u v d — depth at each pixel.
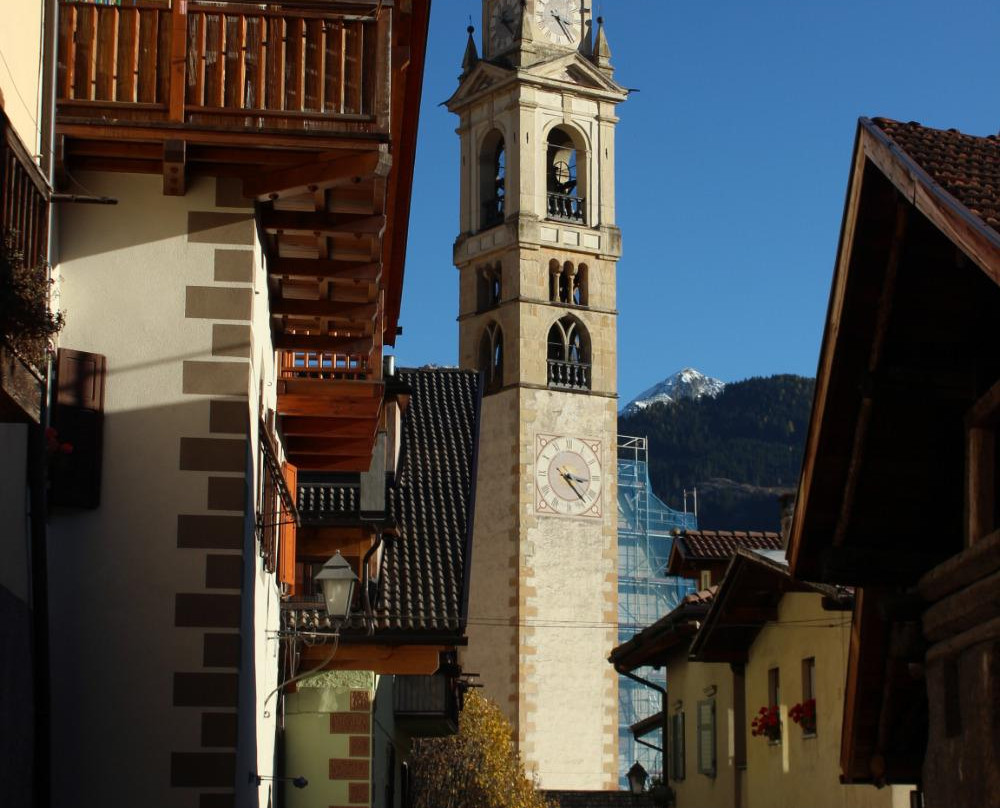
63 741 14.38
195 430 14.99
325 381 22.09
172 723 14.50
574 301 78.56
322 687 24.97
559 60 78.31
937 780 11.95
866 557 13.34
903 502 13.34
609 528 76.69
